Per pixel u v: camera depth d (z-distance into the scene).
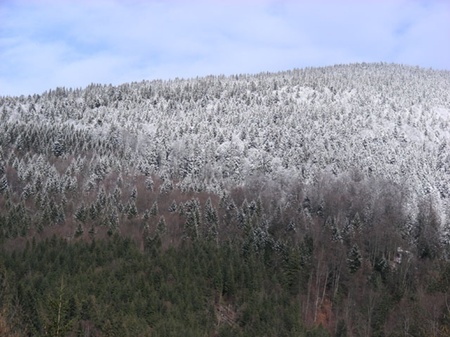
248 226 109.56
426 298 84.38
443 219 129.50
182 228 112.81
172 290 78.69
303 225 113.19
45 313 53.88
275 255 98.69
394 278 95.38
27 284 70.56
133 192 128.50
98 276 78.19
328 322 85.56
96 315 64.25
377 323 82.31
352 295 91.75
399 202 129.88
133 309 69.75
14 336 44.31
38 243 92.88
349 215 125.12
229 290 87.25
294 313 78.69
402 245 111.75
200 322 74.06
